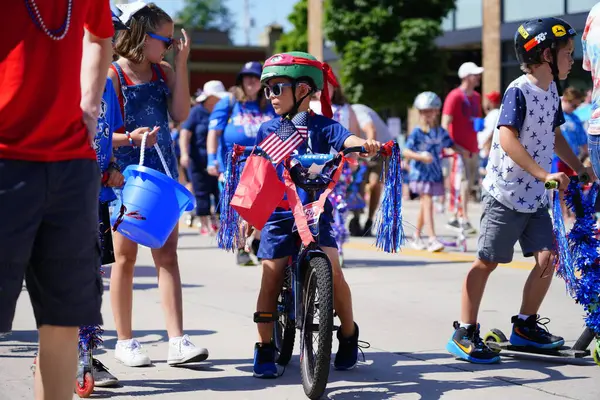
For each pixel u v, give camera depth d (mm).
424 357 11938
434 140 23531
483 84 52781
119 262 11477
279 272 10727
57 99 6852
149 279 19516
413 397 9969
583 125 28844
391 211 10195
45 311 7066
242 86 19031
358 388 10367
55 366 7281
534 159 11367
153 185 10133
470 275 11812
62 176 6902
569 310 15031
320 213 10102
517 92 11148
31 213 6805
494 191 11453
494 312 15094
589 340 11734
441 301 16281
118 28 10680
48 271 6988
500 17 51625
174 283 11586
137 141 10742
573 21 46719
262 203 10031
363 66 50312
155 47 11258
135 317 14992
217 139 21234
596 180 11188
